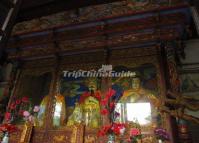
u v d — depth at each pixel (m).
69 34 9.83
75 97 8.84
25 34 10.47
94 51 9.52
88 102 8.47
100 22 9.27
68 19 9.48
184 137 6.58
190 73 8.72
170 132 6.84
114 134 6.91
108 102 8.02
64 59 9.95
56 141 7.96
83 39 9.62
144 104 7.75
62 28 9.88
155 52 8.62
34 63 10.52
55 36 10.10
